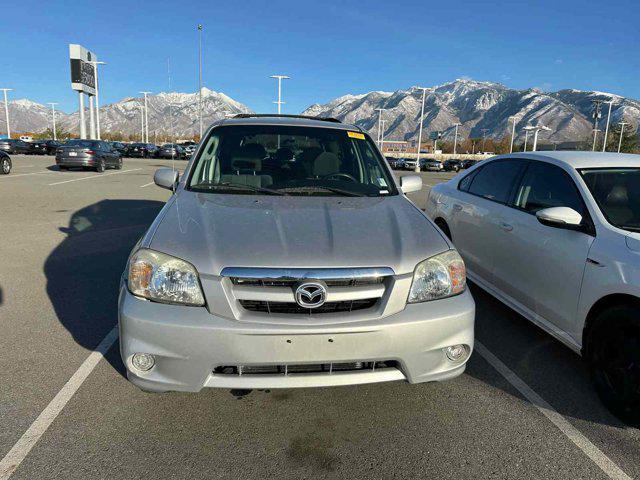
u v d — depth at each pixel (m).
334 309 2.26
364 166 3.57
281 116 4.26
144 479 2.09
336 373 2.26
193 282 2.23
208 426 2.49
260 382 2.21
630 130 69.69
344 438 2.42
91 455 2.24
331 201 3.00
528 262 3.50
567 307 3.07
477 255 4.30
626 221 2.97
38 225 8.10
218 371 2.24
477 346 3.56
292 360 2.18
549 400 2.84
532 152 4.07
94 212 9.77
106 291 4.68
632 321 2.53
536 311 3.42
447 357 2.43
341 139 3.73
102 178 18.19
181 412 2.61
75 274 5.25
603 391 2.75
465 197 4.70
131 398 2.73
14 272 5.28
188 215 2.67
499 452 2.35
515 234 3.69
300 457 2.27
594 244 2.90
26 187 13.89
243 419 2.56
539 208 3.57
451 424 2.57
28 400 2.69
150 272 2.29
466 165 59.12
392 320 2.24
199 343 2.16
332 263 2.25
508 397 2.86
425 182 26.03
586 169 3.40
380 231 2.56
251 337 2.15
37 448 2.28
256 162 3.43
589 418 2.66
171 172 3.57
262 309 2.23
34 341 3.48
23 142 39.22
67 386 2.85
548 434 2.50
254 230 2.47
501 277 3.88
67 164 20.83
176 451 2.29
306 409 2.68
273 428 2.49
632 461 2.31
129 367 2.28
